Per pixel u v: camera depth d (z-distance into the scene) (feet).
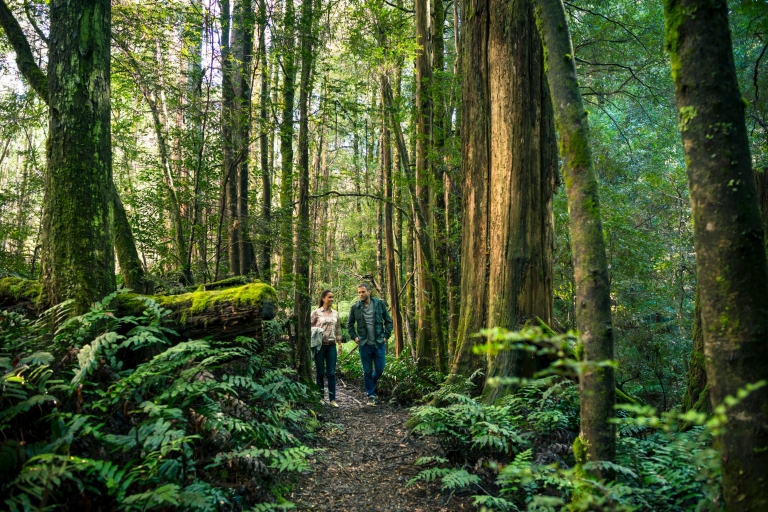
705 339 6.75
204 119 26.40
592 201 9.82
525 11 20.97
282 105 26.63
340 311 61.93
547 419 14.06
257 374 18.35
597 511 8.57
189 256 26.58
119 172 30.66
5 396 9.28
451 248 34.27
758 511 6.18
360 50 30.45
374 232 68.44
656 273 42.47
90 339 12.96
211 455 11.94
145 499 8.78
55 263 14.05
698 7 6.78
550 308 20.85
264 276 28.17
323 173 67.72
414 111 32.55
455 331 28.19
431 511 12.43
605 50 41.98
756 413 6.23
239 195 31.01
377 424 21.65
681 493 10.32
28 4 22.62
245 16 26.40
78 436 9.47
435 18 36.01
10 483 7.59
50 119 14.43
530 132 20.86
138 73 26.45
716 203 6.54
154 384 12.34
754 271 6.38
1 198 29.01
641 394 32.89
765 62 25.89
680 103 7.01
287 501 12.50
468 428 14.75
